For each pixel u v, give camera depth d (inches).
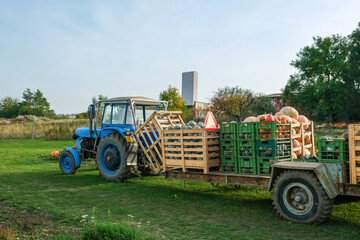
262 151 223.3
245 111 1219.2
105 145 339.0
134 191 280.1
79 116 1840.6
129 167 319.3
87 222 186.5
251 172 229.0
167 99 1305.4
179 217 204.5
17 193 271.1
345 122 1400.1
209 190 284.7
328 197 182.7
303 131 261.1
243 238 165.9
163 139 277.7
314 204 184.2
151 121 306.7
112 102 345.7
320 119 1635.1
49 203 237.3
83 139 402.6
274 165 200.8
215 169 264.2
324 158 195.0
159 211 218.5
